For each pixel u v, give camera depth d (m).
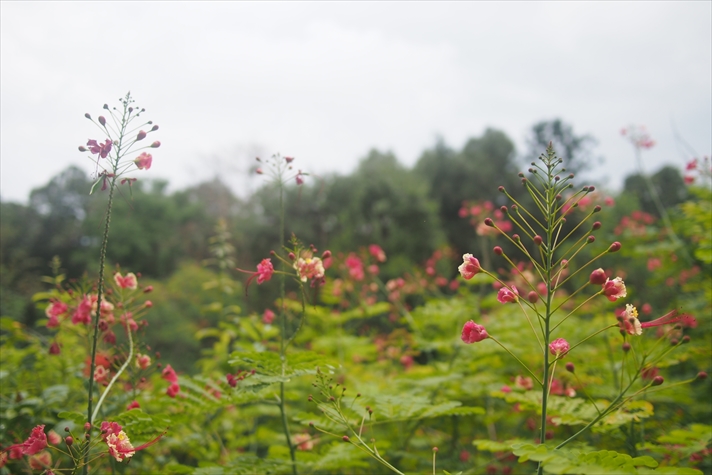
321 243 25.94
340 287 7.66
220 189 36.81
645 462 1.83
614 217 11.76
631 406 3.24
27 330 5.09
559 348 2.36
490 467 5.21
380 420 3.32
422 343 6.37
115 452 2.54
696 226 6.37
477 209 8.19
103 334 3.47
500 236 8.84
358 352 7.09
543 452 1.91
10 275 13.88
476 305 6.96
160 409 4.28
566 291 10.81
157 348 13.27
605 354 5.15
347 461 3.36
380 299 10.45
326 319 7.56
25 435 3.63
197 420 5.00
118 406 3.90
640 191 15.29
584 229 11.21
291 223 26.36
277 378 2.99
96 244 31.16
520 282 7.05
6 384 4.47
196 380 3.54
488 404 5.66
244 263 25.84
